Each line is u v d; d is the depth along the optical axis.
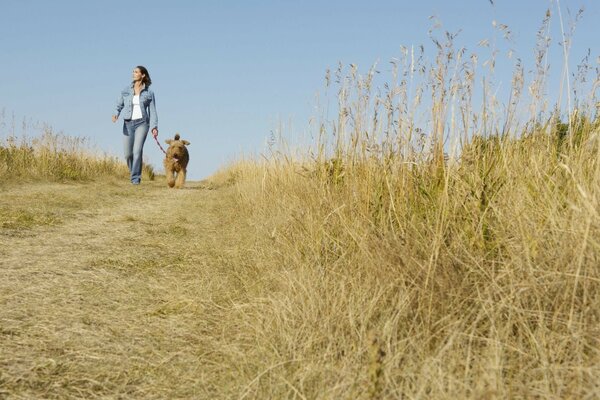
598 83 3.39
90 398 2.14
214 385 2.24
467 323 2.39
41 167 12.66
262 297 3.10
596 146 3.01
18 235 5.13
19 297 3.26
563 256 2.47
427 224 3.14
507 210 2.95
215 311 3.13
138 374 2.36
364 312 2.52
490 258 2.83
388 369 2.03
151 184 13.84
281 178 6.31
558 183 2.97
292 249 3.79
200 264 4.20
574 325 2.18
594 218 2.43
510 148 3.30
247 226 5.77
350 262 3.11
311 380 2.12
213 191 11.58
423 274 2.67
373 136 3.85
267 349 2.44
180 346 2.66
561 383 1.86
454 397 1.84
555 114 3.41
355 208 3.68
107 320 2.98
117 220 6.46
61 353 2.53
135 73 11.79
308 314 2.59
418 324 2.44
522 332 2.25
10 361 2.40
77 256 4.39
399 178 3.61
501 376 1.92
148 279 3.80
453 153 3.33
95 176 14.28
